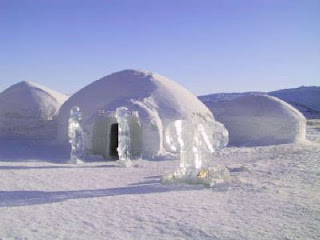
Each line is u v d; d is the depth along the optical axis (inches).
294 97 3105.3
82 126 697.0
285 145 849.5
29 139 874.1
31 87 952.3
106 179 480.1
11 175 489.7
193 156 464.8
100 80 845.8
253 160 650.2
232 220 303.3
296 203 355.6
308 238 261.9
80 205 348.5
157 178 488.7
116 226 288.2
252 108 920.9
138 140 701.9
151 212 326.3
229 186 433.1
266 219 305.9
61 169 549.3
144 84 790.5
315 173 509.4
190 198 379.2
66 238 261.7
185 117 732.0
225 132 472.7
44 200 366.3
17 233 271.6
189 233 272.2
